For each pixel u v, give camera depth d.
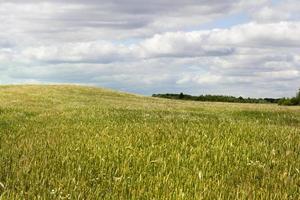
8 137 13.02
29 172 7.98
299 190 7.57
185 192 7.09
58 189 6.71
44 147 10.94
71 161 9.16
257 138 12.87
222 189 7.26
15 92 56.31
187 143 11.59
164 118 19.17
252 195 6.88
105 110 24.45
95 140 12.02
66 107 28.69
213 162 9.53
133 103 43.97
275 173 8.65
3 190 6.60
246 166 9.32
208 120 18.31
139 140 11.82
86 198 6.63
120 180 7.60
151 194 6.89
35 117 20.47
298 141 12.49
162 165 8.88
